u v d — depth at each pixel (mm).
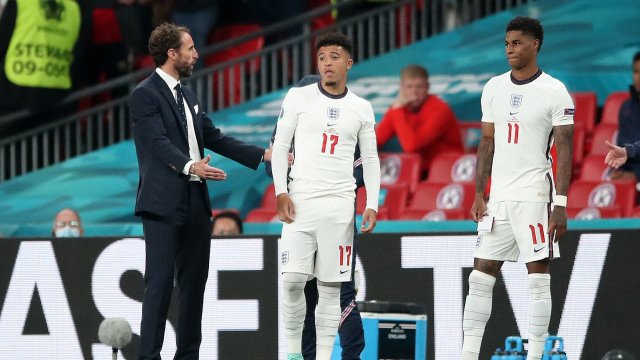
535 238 23234
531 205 23281
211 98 44688
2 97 43875
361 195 37594
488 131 23875
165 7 44875
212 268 28938
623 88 42969
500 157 23609
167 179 24219
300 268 23000
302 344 25672
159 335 24156
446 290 28000
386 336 25469
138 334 29203
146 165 24406
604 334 27281
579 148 40625
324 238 22906
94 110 44344
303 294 23391
